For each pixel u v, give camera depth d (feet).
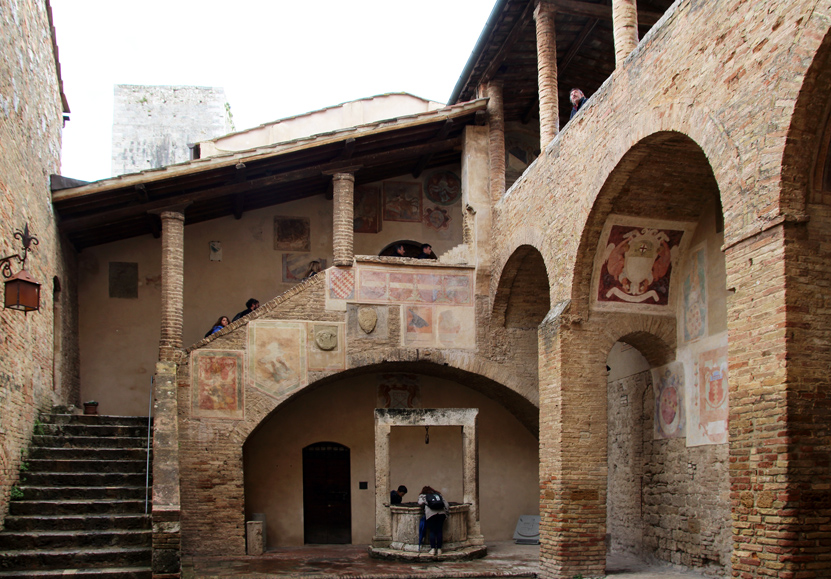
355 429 77.61
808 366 33.91
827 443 33.83
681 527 57.52
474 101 74.28
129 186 64.85
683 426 57.88
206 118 119.34
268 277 80.18
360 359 71.05
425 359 72.18
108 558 46.24
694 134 41.42
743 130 37.29
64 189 63.10
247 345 68.95
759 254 35.58
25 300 42.09
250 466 75.31
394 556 62.23
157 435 53.78
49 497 50.55
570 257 56.54
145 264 77.30
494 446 79.66
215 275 79.05
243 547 65.87
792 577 32.96
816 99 33.83
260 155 68.18
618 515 67.36
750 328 35.78
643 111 46.96
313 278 71.41
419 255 84.07
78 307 75.10
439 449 79.10
